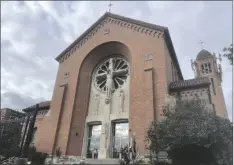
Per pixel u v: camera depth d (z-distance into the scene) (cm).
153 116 2050
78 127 2545
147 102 2159
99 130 2519
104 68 2938
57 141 2459
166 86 2186
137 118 2153
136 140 2036
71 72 2912
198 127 1513
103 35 2934
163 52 2394
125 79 2653
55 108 2689
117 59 2875
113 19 2964
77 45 3088
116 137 2372
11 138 2022
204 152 1628
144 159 1855
